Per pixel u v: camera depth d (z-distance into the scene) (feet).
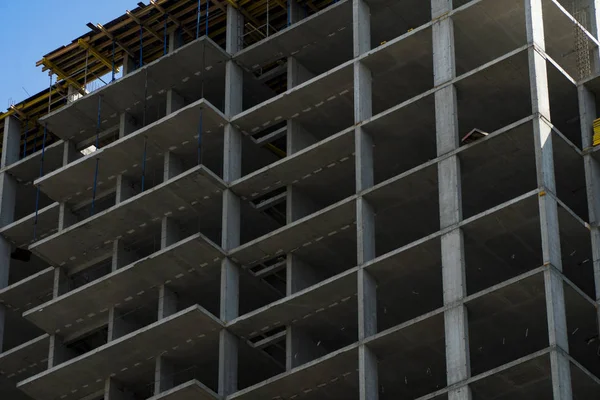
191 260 286.05
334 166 284.20
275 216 312.09
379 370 263.49
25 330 325.62
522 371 236.84
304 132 297.12
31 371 315.37
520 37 273.95
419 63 280.72
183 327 278.05
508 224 251.60
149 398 272.92
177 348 283.59
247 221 298.97
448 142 261.44
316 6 314.96
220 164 309.83
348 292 265.95
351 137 277.03
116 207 297.53
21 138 351.67
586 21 284.41
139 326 300.40
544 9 271.49
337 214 271.69
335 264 284.41
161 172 310.24
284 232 278.05
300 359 274.16
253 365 285.64
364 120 276.41
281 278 312.29
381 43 299.58
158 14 321.52
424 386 268.41
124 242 305.53
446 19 273.95
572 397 238.48
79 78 338.95
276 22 318.65
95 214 307.58
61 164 334.03
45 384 294.05
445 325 244.83
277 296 293.43
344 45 300.81
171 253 284.61
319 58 304.71
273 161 307.58
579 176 264.31
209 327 277.64
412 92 286.87
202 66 307.99
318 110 293.43
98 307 298.97
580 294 243.40
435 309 271.69
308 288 267.18
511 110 271.49
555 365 231.71
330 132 298.35
